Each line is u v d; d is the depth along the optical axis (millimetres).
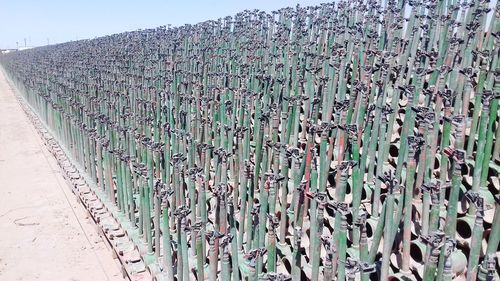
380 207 5270
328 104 6516
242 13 12633
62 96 14875
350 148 5512
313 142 5422
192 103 9398
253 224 5543
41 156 17047
